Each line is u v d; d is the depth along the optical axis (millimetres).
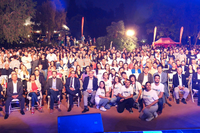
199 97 7199
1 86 7078
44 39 29688
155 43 26234
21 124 5695
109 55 12430
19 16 19719
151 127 5367
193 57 12547
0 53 12797
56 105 7406
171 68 9156
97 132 3314
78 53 12344
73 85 7184
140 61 11938
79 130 3285
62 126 3279
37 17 28344
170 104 7289
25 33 20969
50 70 9234
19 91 6629
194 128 5148
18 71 8539
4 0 18781
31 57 12344
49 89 6934
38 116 6336
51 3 29297
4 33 19078
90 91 7117
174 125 5477
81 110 6922
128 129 5250
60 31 33312
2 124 5699
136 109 6953
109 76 8234
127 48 24969
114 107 7176
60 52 13547
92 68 10680
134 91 7102
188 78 8625
